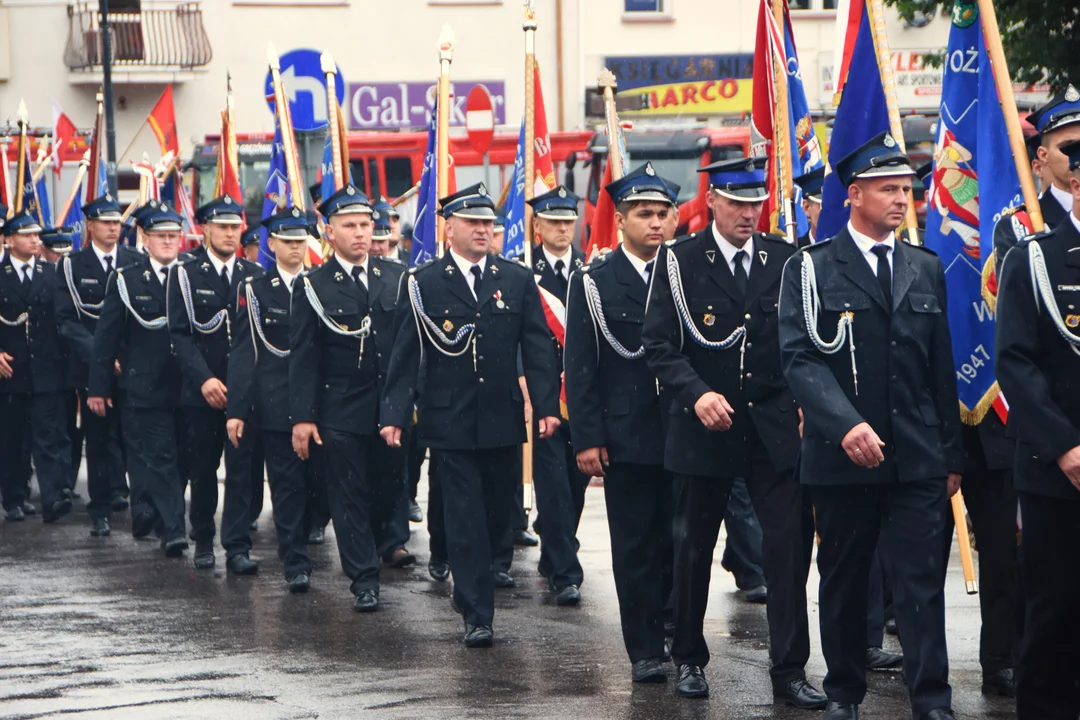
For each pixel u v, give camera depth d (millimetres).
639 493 9453
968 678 9297
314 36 40781
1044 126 8617
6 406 17234
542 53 41031
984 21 9352
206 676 9664
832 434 7730
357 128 40781
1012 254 7414
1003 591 8844
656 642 9422
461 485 10523
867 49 10234
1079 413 7301
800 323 8039
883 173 7930
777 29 12000
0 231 17562
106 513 16172
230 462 13742
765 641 10484
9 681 9586
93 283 17438
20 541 15695
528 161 14391
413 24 40938
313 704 8891
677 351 8844
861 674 8203
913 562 7871
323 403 12125
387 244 15969
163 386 15047
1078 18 19172
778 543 8703
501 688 9227
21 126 21844
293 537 12828
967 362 9289
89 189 23109
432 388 10555
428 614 11695
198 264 14734
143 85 40688
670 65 41312
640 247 9695
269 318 13195
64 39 40469
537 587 12742
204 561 13977
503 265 10812
